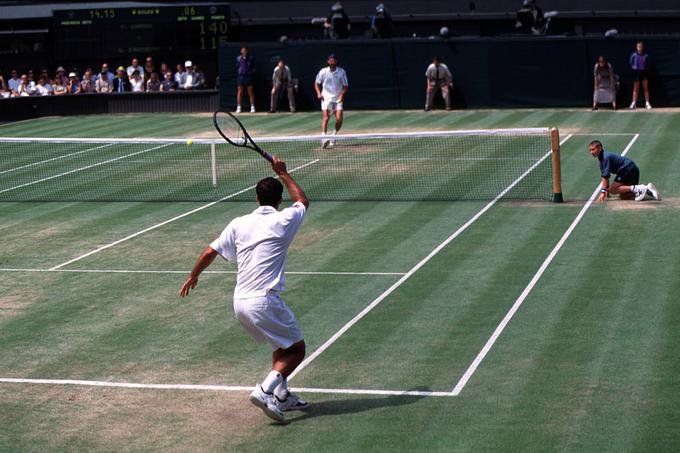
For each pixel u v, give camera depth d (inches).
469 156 1162.0
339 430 423.5
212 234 817.5
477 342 530.0
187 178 1096.8
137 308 615.5
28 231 850.1
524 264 684.7
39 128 1589.6
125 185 1066.1
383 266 694.5
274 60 1689.2
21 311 616.4
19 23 1900.8
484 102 1627.7
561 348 515.2
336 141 1327.5
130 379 492.7
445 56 1627.7
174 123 1596.9
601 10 1781.5
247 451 404.8
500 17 1812.3
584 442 400.8
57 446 414.3
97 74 1849.2
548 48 1589.6
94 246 786.8
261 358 518.0
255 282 426.9
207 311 604.7
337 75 1248.8
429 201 918.4
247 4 1898.4
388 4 1854.1
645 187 872.9
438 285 642.2
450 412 438.0
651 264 671.8
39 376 500.4
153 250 767.7
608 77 1550.2
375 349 525.3
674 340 520.4
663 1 1758.1
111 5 1920.5
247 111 1713.8
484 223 816.9
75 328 578.2
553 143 881.5
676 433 406.0
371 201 928.3
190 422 437.4
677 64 1551.4
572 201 891.4
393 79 1653.5
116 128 1557.6
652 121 1405.0
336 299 620.1
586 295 607.2
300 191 449.1
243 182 1057.5
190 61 1808.6
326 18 1823.3
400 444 406.6
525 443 402.3
